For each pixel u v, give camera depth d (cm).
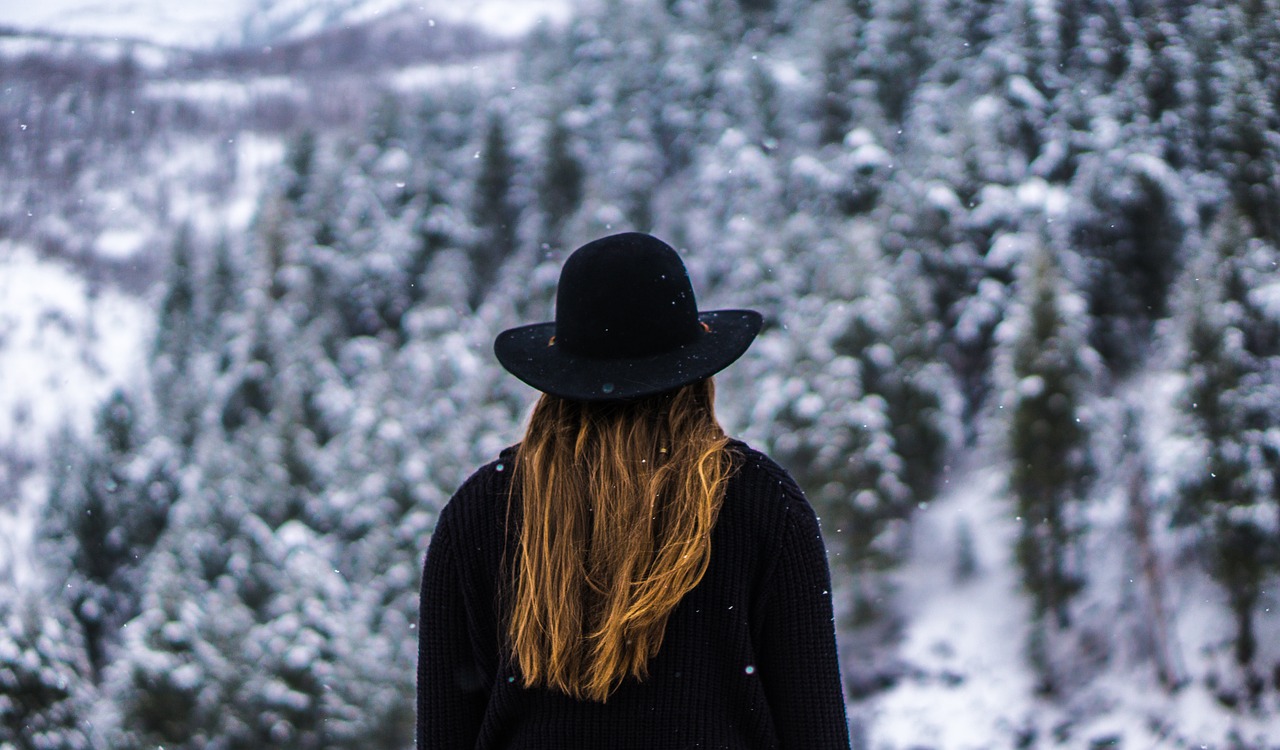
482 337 2916
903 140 3120
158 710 1691
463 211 3394
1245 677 1680
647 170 3325
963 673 1845
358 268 3166
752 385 2203
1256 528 1694
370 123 3778
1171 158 2845
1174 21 3238
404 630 1859
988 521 2061
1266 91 2931
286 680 1709
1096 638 1812
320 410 2652
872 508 1944
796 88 3447
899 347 2181
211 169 6994
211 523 2044
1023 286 2067
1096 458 1892
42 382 4212
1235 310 1830
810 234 2630
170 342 3173
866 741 1786
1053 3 3247
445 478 2098
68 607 2386
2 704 1491
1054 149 2803
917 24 3441
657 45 3828
